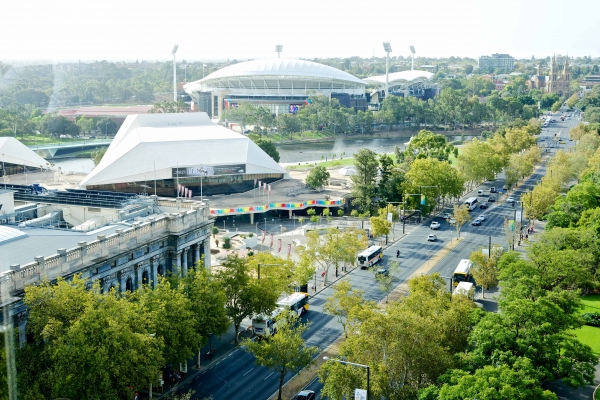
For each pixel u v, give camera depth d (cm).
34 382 9788
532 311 11931
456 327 12262
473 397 9831
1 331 5850
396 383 11062
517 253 17275
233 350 14388
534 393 10238
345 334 14300
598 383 12362
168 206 17062
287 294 17138
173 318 11950
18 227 13712
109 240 12975
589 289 17000
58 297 10344
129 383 10606
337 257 19200
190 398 12069
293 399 11938
